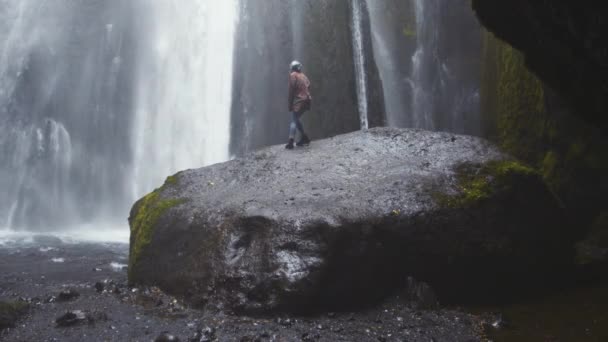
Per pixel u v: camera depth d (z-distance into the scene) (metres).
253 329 4.54
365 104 16.78
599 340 4.36
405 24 20.58
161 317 4.89
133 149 19.30
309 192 5.95
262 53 18.09
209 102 18.86
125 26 20.45
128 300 5.52
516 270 5.83
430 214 5.52
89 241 12.50
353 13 17.20
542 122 9.98
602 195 8.58
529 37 5.51
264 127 17.50
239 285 5.01
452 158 6.55
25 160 18.20
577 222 8.84
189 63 19.58
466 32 19.39
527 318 5.09
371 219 5.33
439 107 19.66
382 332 4.62
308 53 17.31
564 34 4.72
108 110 19.61
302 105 7.94
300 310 4.89
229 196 6.23
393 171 6.34
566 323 4.86
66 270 7.83
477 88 18.78
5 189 17.72
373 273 5.30
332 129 16.44
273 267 4.97
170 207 6.37
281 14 17.98
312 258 4.99
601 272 6.54
